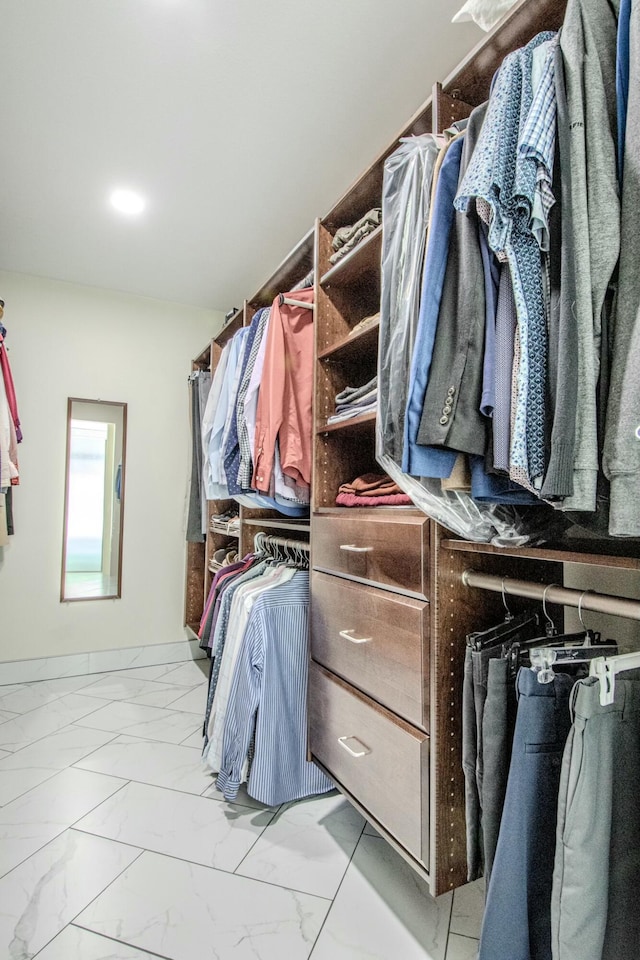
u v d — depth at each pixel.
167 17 1.35
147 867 1.33
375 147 1.86
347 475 1.70
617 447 0.61
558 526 1.00
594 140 0.69
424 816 1.04
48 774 1.82
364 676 1.28
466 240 0.85
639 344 0.60
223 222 2.35
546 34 0.82
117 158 1.91
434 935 1.12
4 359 2.46
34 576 2.88
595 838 0.73
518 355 0.76
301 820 1.56
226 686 1.75
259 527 2.43
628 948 0.78
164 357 3.30
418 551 1.10
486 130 0.77
